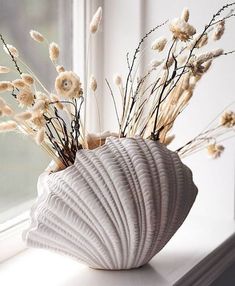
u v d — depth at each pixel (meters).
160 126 0.98
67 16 1.16
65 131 0.88
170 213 0.90
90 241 0.88
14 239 1.00
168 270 0.97
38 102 0.81
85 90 1.18
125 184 0.85
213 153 1.06
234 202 1.22
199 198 1.25
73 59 1.18
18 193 1.05
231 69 1.19
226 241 1.12
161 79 1.04
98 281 0.91
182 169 0.92
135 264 0.94
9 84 0.83
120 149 0.87
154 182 0.87
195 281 1.00
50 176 0.85
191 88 0.96
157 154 0.89
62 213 0.85
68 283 0.90
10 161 1.03
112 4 1.21
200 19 1.19
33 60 1.08
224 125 1.05
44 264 0.97
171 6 1.19
